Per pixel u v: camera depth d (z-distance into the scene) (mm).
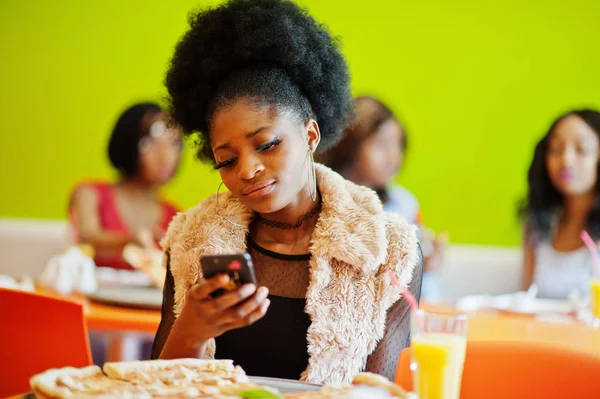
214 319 1223
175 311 1550
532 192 3307
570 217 3248
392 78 4398
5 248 4367
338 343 1478
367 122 3268
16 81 4652
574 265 3203
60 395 997
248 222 1580
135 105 3648
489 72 4336
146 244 3232
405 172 4402
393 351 1507
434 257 3039
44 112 4645
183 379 1137
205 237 1556
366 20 4398
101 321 1987
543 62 4305
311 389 1180
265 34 1530
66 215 4648
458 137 4371
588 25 4262
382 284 1500
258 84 1459
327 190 1551
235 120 1427
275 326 1511
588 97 4289
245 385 1114
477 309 2486
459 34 4340
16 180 4680
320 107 1623
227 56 1553
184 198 4465
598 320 2248
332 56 1649
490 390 1432
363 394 1066
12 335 1646
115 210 3596
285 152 1436
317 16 4426
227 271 1188
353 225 1507
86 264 2445
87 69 4605
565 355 1416
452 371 1196
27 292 1634
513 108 4336
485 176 4363
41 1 4605
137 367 1159
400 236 1523
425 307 2473
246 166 1413
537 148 3283
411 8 4363
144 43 4566
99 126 4625
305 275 1532
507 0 4301
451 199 4391
